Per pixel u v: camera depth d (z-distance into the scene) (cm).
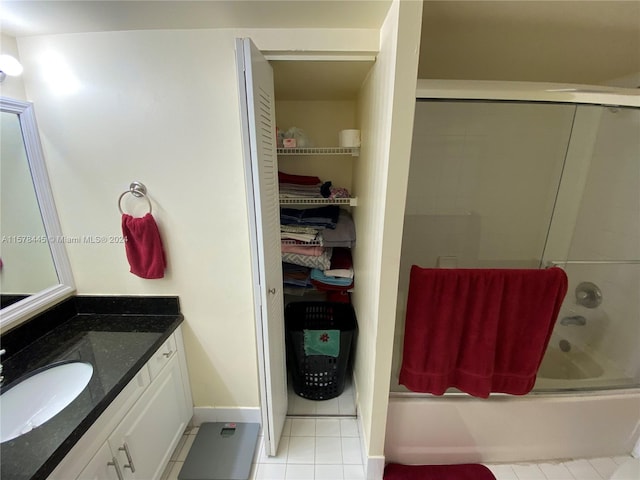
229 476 135
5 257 112
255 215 106
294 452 147
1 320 107
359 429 158
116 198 127
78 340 121
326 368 172
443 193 133
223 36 111
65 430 78
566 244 149
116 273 137
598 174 142
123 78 115
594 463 142
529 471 139
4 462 70
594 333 157
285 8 95
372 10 94
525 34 110
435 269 115
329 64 118
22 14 95
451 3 89
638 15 95
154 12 97
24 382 100
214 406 160
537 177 138
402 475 136
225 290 140
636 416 138
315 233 164
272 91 119
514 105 124
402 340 134
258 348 122
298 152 154
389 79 91
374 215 116
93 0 88
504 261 146
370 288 126
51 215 125
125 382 99
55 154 122
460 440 138
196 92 117
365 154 135
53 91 116
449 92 117
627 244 149
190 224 131
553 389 140
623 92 122
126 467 104
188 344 149
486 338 120
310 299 208
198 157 123
